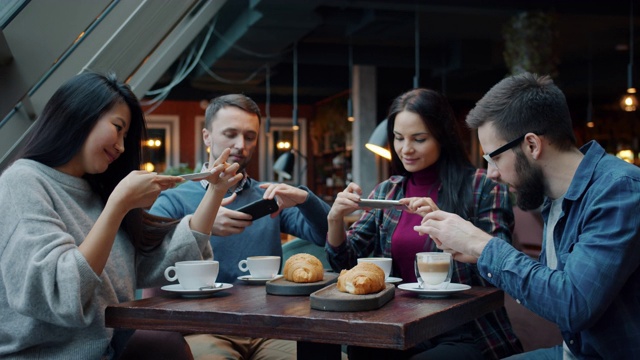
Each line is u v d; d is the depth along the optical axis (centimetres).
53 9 271
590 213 157
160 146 1345
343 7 805
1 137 301
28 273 158
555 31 730
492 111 174
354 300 156
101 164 183
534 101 169
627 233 151
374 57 1066
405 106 239
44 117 182
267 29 817
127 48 320
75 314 158
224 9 812
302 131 1477
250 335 154
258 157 1452
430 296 181
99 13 277
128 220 197
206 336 231
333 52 1063
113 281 188
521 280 160
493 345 215
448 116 238
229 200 242
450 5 731
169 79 1204
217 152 260
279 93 1422
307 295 185
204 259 207
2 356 168
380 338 140
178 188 262
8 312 168
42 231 163
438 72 1146
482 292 192
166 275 188
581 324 152
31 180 171
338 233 235
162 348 176
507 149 172
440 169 242
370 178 1171
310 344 174
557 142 170
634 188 154
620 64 1141
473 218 233
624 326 156
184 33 514
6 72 268
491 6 732
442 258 185
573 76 1192
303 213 251
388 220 245
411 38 1018
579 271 152
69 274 157
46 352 171
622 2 763
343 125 1337
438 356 195
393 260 239
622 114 1356
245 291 194
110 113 182
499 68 1256
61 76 310
